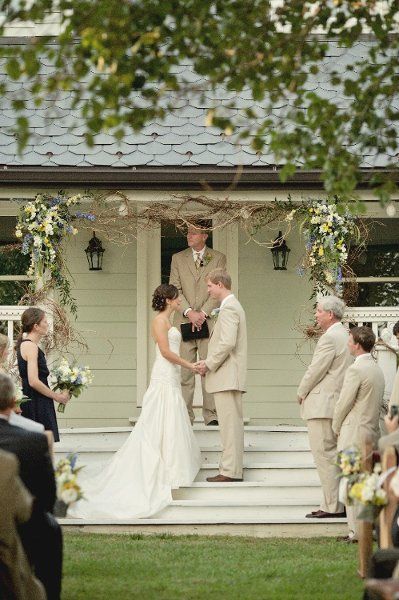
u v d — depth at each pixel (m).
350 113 9.75
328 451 12.73
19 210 14.68
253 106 15.63
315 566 10.66
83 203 14.91
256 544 12.11
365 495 8.55
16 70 8.31
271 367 16.89
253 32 9.38
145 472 13.05
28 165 14.54
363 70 9.75
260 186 14.69
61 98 15.79
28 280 16.17
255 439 14.54
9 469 7.68
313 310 16.34
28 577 7.92
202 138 15.02
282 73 9.52
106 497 12.95
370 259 16.39
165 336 13.43
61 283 14.77
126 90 8.59
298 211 14.69
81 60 8.52
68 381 13.19
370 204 15.12
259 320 16.94
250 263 16.97
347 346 12.81
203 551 11.53
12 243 16.14
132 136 15.00
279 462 13.95
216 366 13.27
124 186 14.74
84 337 16.83
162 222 15.36
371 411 11.99
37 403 12.88
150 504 12.88
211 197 14.86
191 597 9.41
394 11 9.81
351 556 11.27
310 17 9.70
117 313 16.88
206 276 15.03
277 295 16.94
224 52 9.09
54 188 14.71
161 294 13.52
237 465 13.32
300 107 15.61
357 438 11.94
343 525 12.73
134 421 16.27
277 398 16.86
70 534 12.70
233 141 14.97
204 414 14.83
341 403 11.98
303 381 12.78
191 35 8.92
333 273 14.58
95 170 14.55
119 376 16.83
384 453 8.79
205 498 13.23
